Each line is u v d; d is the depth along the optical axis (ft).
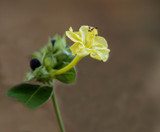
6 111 1.78
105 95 2.07
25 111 1.80
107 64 2.28
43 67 0.78
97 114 1.98
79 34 0.75
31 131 1.77
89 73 2.18
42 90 0.76
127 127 1.98
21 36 2.38
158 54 2.42
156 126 1.98
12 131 1.75
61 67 0.79
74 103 1.98
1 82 1.89
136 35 2.61
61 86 1.99
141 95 2.10
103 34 2.59
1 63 2.07
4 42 2.29
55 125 1.84
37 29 2.49
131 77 2.22
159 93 2.11
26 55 2.19
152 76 2.24
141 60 2.37
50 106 1.88
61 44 0.80
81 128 1.91
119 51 2.44
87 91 2.06
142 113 2.02
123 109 2.03
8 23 2.48
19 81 1.94
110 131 1.95
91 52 0.73
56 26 2.56
